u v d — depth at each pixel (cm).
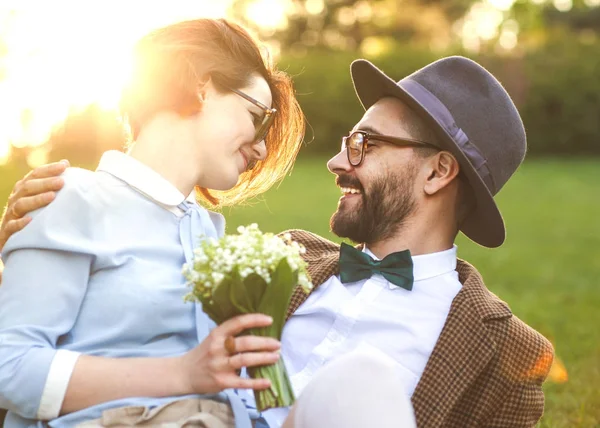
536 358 325
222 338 266
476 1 3578
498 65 2602
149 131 306
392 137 345
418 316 336
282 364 275
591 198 1812
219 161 308
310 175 2069
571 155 2611
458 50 2628
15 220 288
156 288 289
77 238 286
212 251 267
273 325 274
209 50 307
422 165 345
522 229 1466
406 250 338
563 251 1273
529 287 1017
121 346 288
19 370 269
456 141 343
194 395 282
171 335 296
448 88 350
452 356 317
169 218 304
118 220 294
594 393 524
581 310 869
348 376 248
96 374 271
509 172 359
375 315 336
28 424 282
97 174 301
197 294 269
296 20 3794
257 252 266
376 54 2650
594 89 2581
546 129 2606
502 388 320
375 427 243
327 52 2795
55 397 270
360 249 367
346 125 2564
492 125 350
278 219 1402
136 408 270
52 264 282
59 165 298
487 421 321
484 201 344
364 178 348
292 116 350
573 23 4016
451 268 349
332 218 355
